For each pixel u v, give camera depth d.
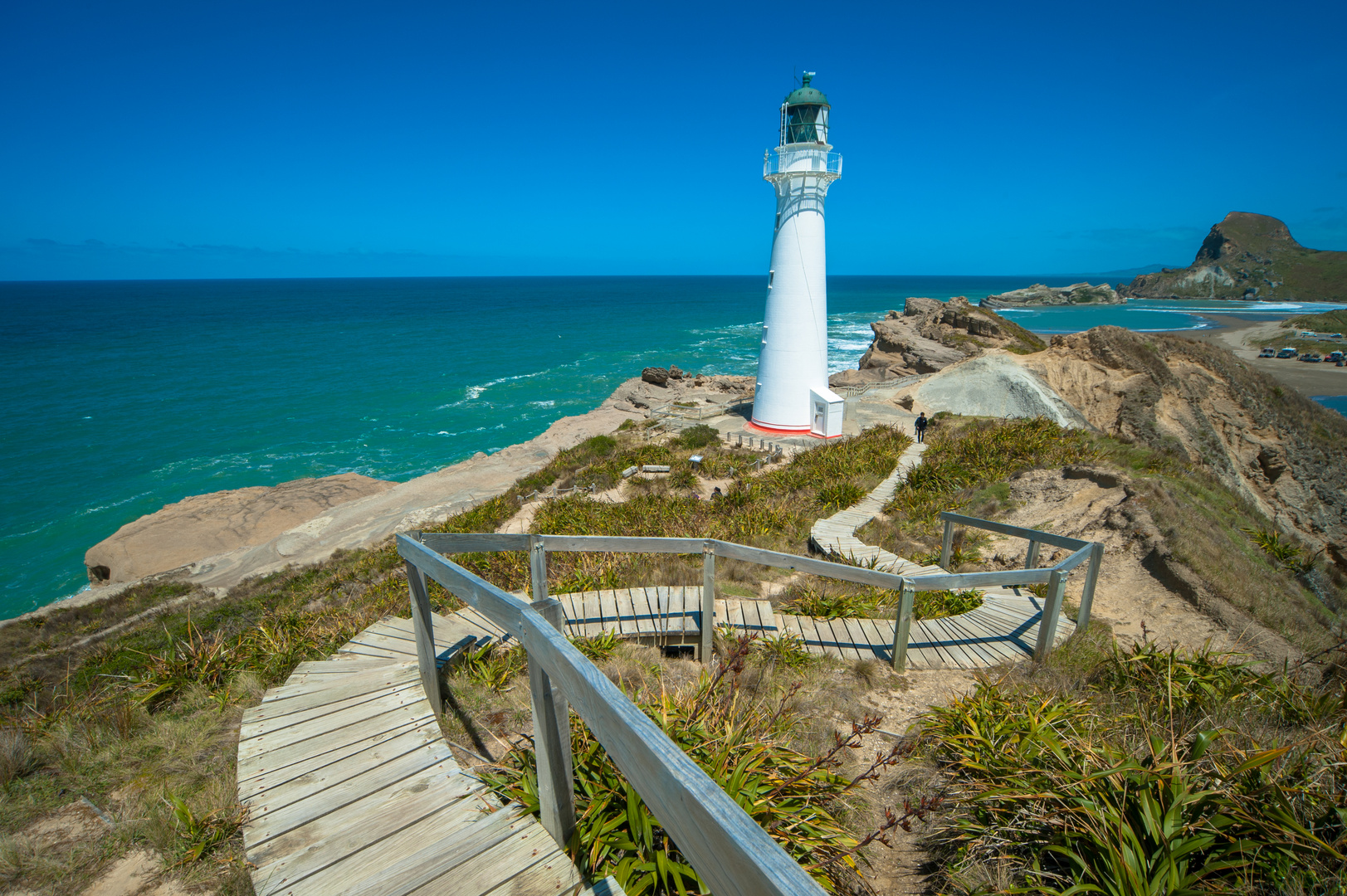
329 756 3.51
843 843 3.01
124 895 2.87
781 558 5.97
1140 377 27.62
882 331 51.84
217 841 3.09
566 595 6.95
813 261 26.02
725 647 6.14
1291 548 11.09
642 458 23.08
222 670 5.23
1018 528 8.41
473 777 3.29
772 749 3.51
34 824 3.36
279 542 20.41
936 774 4.08
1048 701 4.39
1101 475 12.12
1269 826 2.62
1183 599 7.98
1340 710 4.29
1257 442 25.72
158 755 3.95
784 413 27.42
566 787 2.63
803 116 24.52
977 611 7.80
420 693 4.21
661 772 1.69
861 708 5.43
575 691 2.11
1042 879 2.85
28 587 22.41
